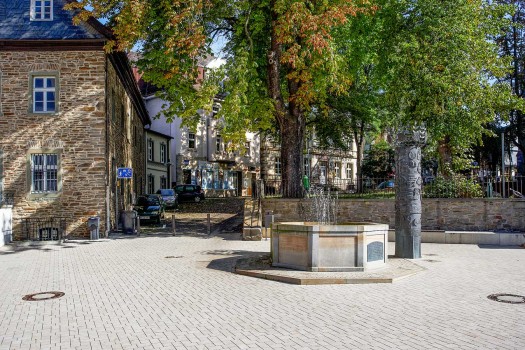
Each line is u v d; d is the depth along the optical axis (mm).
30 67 20625
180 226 24703
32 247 17891
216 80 19688
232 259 14188
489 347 6312
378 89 32344
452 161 24656
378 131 39406
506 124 33156
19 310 8500
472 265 12930
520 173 32844
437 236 17844
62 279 11461
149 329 7230
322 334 6906
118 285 10641
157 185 45750
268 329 7172
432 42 22500
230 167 53406
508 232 17906
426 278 11102
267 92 22578
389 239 18953
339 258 11352
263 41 23109
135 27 18297
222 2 20641
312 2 19828
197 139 50094
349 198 20672
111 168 22234
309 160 55094
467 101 22641
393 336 6801
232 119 19141
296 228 11555
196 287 10297
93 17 20516
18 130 20516
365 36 23984
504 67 24172
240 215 29875
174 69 18734
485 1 24781
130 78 27297
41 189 20672
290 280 10664
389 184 21219
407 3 23453
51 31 20656
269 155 57531
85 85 20719
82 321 7730
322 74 19844
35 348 6410
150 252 15992
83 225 20500
